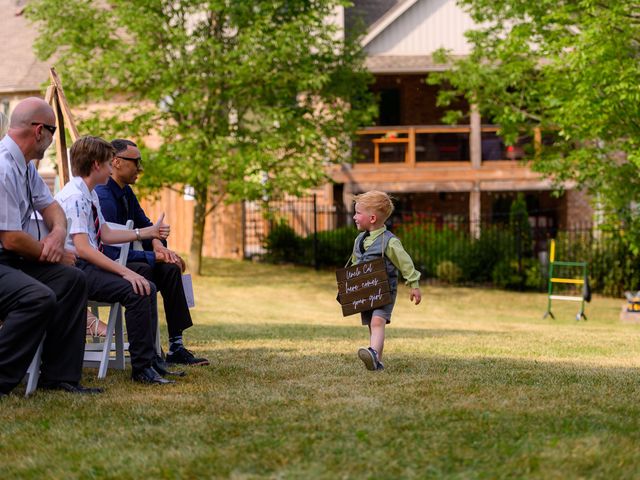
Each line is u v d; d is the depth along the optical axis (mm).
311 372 6262
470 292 22125
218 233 25969
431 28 26047
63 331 5480
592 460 3703
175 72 19578
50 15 19984
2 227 5312
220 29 20922
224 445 4008
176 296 6609
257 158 19625
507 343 9516
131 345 5789
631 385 5793
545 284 22516
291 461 3715
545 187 25172
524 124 20469
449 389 5434
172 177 20062
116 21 20031
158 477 3551
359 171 25469
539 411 4711
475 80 19781
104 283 5824
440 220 27766
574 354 8367
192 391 5406
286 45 19266
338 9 25578
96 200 6152
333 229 25734
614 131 17125
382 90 27922
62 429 4383
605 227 18562
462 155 26609
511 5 18469
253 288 21109
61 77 19859
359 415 4590
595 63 16047
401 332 11664
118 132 20250
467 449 3893
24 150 5449
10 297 5180
